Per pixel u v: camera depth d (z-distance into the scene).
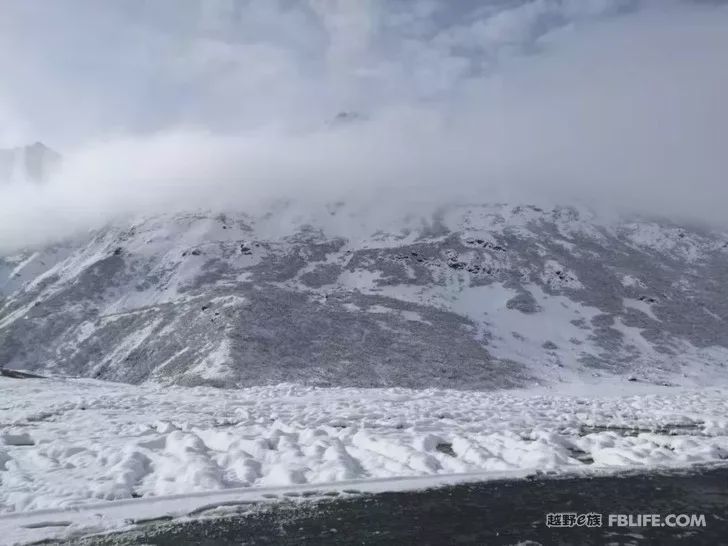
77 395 28.83
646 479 12.38
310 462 13.45
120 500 10.36
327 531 9.26
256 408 24.66
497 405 27.89
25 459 14.13
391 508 10.29
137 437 17.19
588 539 9.12
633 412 25.81
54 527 9.10
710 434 20.36
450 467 13.59
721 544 9.02
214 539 8.84
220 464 13.66
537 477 12.34
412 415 22.81
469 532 9.34
